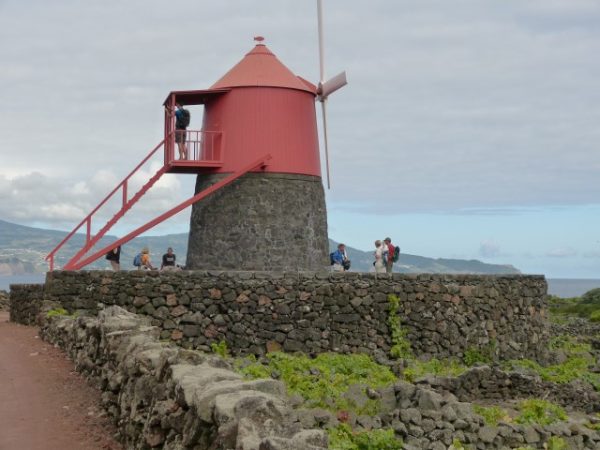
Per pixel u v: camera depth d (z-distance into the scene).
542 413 16.78
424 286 22.81
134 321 14.80
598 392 21.47
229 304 21.33
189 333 21.09
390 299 22.33
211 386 8.10
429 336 22.67
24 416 12.42
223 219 26.14
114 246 24.22
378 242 26.09
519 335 25.42
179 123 26.28
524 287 25.98
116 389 12.22
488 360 23.80
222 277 21.45
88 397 13.55
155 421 9.39
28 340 20.22
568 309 42.03
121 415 11.34
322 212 27.48
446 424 14.14
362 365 20.55
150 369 10.68
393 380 19.23
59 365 16.41
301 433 6.87
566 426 15.80
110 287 21.14
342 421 13.67
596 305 41.56
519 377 19.81
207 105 27.27
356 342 21.97
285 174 26.39
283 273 21.73
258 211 26.02
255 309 21.44
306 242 26.55
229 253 26.00
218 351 20.94
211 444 7.58
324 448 6.70
